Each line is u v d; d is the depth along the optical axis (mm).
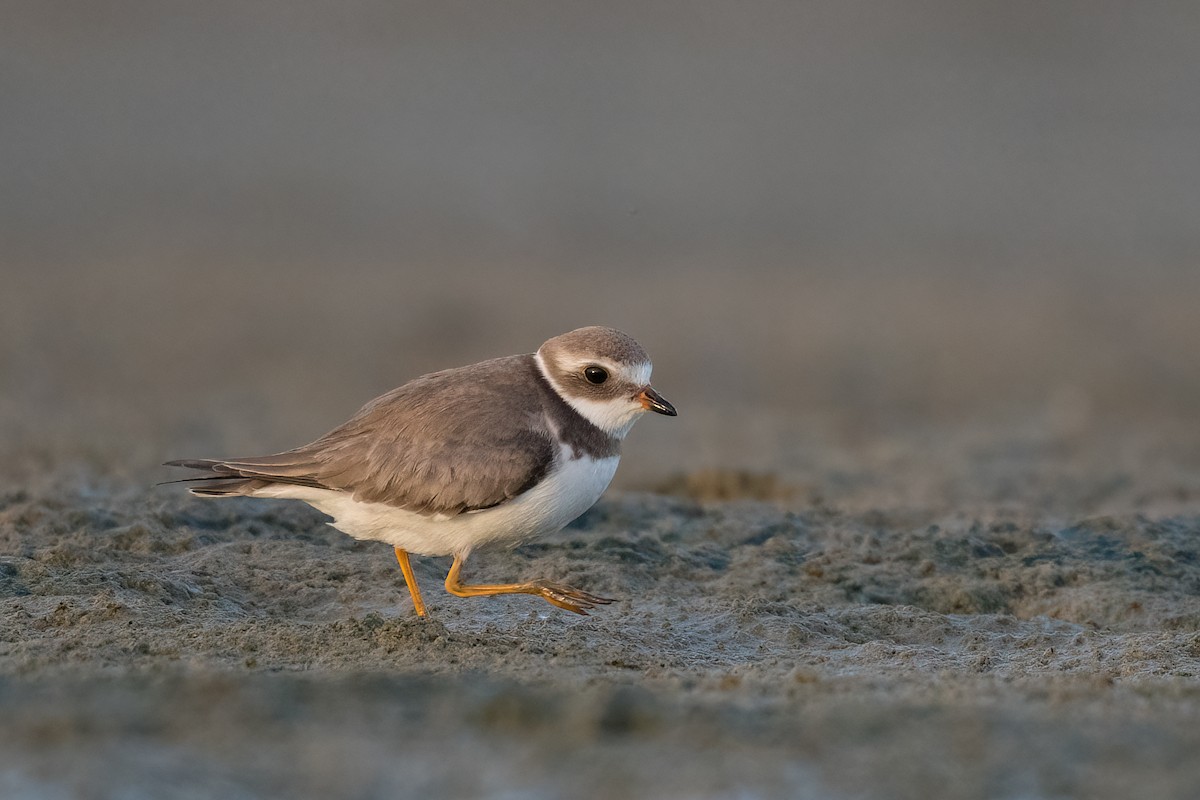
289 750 5934
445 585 9250
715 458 14891
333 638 7668
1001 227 28969
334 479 8117
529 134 32688
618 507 11258
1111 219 29266
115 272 25141
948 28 38625
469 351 21828
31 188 28703
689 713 6379
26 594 8602
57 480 11852
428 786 5672
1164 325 23500
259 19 37094
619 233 28391
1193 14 39062
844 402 19375
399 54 36094
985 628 8922
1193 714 6492
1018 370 21062
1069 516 11570
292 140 31734
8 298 23188
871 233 28641
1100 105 34375
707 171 31266
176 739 5984
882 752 6000
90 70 33688
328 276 25516
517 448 8000
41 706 6250
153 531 9836
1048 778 5785
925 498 12938
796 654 8219
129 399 17984
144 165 30156
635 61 36656
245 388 19188
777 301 24641
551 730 6188
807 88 35500
